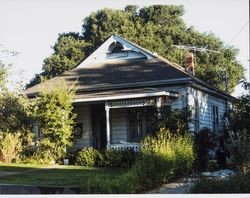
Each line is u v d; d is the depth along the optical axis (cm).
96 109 2503
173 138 1719
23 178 1506
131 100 2208
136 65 2588
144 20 5269
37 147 2205
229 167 2056
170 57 4666
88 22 5109
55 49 5116
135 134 2362
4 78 2184
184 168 1633
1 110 2152
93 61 2797
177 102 2283
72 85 2381
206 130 2059
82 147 2481
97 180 1180
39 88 2547
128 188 1193
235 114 2189
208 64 4984
